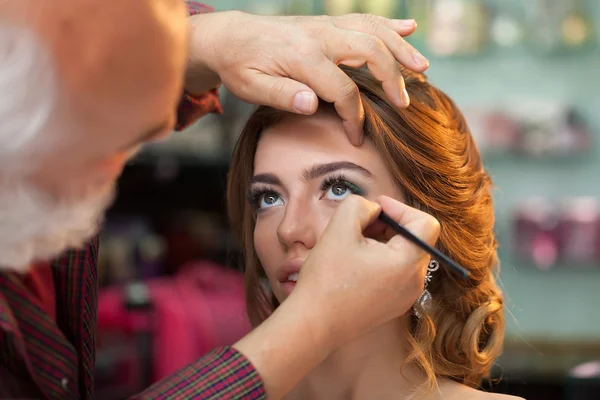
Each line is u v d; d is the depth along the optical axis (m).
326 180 1.21
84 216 0.79
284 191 1.24
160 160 2.94
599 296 3.06
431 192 1.25
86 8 0.70
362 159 1.20
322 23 1.13
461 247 1.29
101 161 0.77
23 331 0.89
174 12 0.77
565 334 3.06
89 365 1.02
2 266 0.79
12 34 0.69
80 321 0.98
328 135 1.21
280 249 1.25
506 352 2.89
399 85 1.11
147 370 2.38
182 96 1.32
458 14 2.94
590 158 3.02
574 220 2.94
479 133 2.96
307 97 1.08
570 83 3.02
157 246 2.86
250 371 0.91
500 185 3.06
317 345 0.94
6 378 0.88
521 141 2.97
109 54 0.71
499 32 2.99
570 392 1.71
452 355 1.32
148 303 2.37
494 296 1.37
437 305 1.31
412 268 0.96
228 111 2.95
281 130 1.24
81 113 0.72
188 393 0.89
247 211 1.41
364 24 1.13
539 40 2.96
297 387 1.31
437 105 1.31
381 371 1.27
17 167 0.72
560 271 3.06
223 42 1.15
